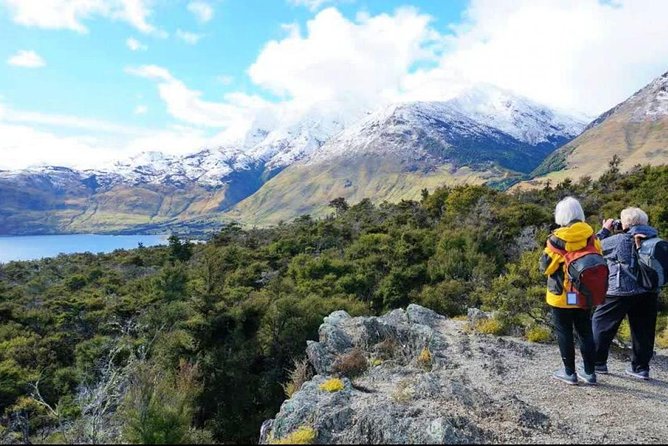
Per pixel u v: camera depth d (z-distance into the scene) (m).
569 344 5.87
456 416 4.70
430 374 5.96
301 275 34.00
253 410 17.67
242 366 18.34
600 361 6.38
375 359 7.64
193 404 11.94
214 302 20.81
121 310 29.17
